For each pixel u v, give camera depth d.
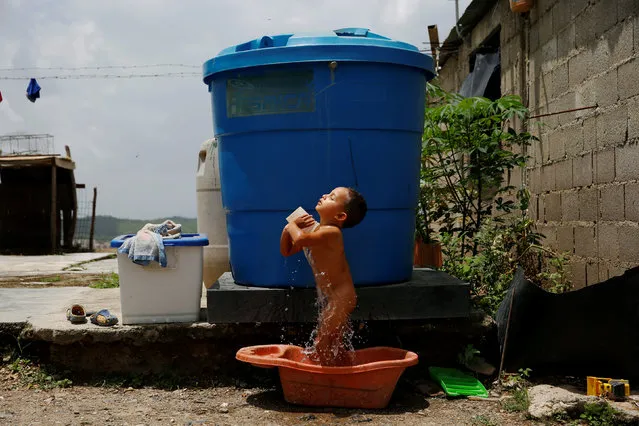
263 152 3.96
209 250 5.50
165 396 3.83
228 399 3.77
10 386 3.97
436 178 5.94
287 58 3.83
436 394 3.85
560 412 3.40
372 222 3.98
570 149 5.66
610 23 4.84
